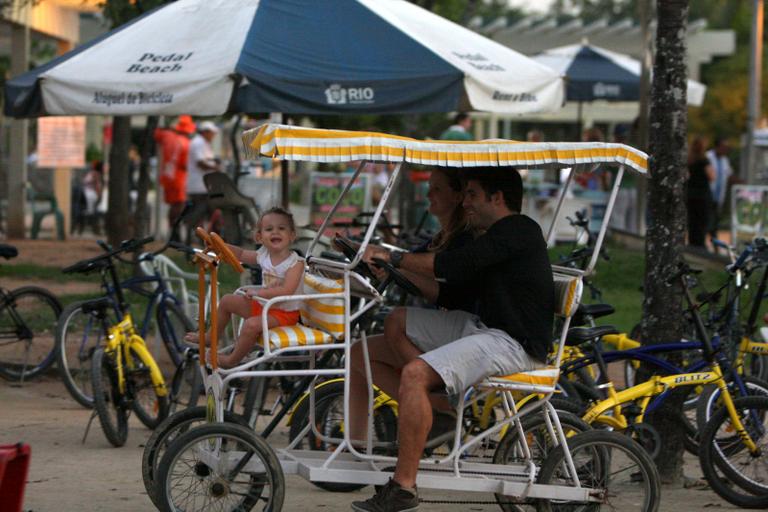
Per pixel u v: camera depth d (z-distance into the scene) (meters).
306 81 11.38
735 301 11.45
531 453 8.11
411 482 7.29
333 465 7.59
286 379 9.80
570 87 25.88
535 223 7.70
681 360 9.63
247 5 12.26
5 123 35.81
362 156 7.09
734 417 9.05
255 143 7.03
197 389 10.71
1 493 6.30
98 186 31.36
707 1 73.50
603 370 9.36
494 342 7.41
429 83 11.53
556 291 7.73
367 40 11.88
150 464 8.02
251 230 13.34
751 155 29.44
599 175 29.56
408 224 22.14
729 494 9.08
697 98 27.33
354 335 8.05
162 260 12.45
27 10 25.94
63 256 24.78
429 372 7.31
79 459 10.01
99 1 19.67
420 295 8.09
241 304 7.84
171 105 11.47
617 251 24.08
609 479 8.00
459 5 35.66
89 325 12.09
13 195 28.92
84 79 11.73
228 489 7.41
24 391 13.34
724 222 37.69
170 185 25.11
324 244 12.67
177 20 12.26
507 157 7.37
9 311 13.81
